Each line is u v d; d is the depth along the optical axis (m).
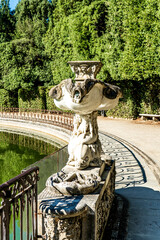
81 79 3.42
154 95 16.89
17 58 26.62
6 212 2.07
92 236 2.72
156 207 4.27
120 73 16.11
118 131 13.41
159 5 13.27
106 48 17.02
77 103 2.90
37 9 29.19
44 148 13.13
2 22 33.47
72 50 21.23
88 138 3.42
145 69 14.67
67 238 2.60
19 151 12.55
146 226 3.63
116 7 15.87
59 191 2.95
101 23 17.77
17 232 4.81
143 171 6.58
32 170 2.64
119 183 5.68
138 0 14.29
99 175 3.38
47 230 2.65
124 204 4.41
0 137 16.72
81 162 3.31
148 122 16.55
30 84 26.11
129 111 18.03
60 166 6.52
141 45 14.56
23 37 28.66
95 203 2.71
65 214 2.51
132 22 14.58
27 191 2.58
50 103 25.16
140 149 9.25
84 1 19.03
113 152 8.81
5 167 9.58
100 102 3.14
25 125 19.72
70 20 18.48
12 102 28.75
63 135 14.84
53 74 25.33
